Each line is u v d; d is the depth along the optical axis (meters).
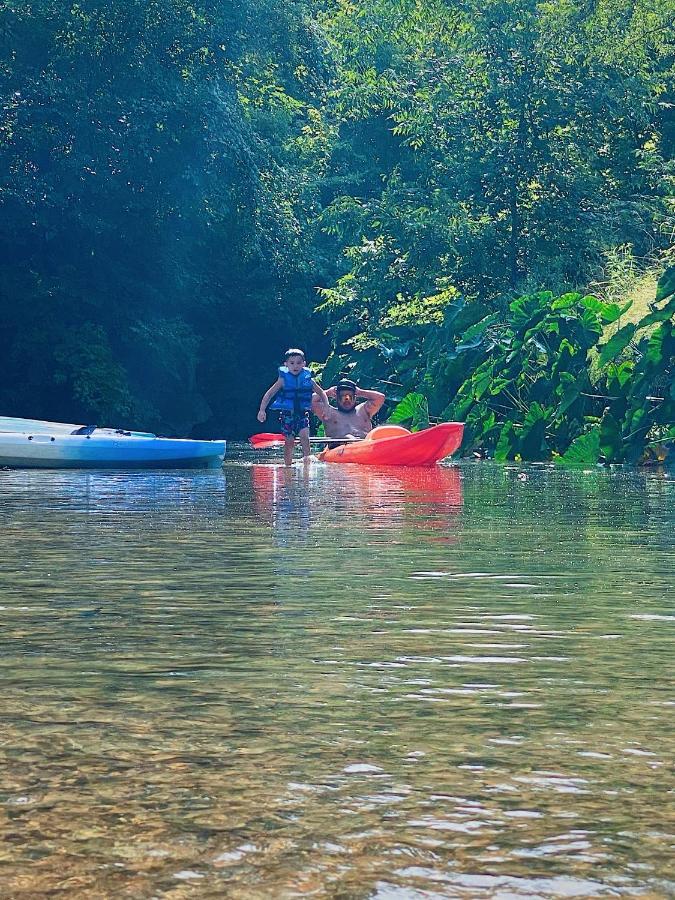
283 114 34.31
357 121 32.38
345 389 16.52
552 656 3.36
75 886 1.73
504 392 17.92
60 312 30.95
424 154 26.41
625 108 24.39
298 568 5.23
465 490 10.50
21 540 6.36
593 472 13.50
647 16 26.14
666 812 2.05
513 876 1.78
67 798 2.12
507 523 7.35
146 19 28.53
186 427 33.31
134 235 30.47
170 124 28.77
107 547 6.04
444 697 2.89
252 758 2.37
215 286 34.41
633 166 25.95
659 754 2.40
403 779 2.24
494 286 24.84
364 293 26.14
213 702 2.83
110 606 4.21
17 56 28.55
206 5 29.03
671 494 9.95
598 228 23.98
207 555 5.68
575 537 6.51
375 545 6.11
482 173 24.53
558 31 24.75
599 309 16.98
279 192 32.34
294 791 2.16
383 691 2.95
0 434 14.20
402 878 1.77
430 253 24.92
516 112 24.42
